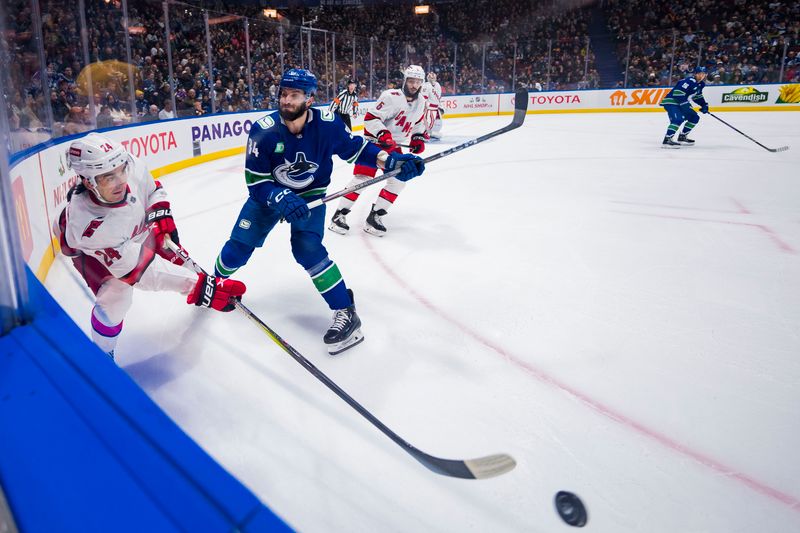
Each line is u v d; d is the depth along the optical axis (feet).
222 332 8.55
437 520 4.85
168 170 24.47
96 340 7.05
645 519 4.89
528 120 50.85
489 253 12.41
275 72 39.19
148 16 27.84
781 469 5.55
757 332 8.48
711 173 22.22
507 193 19.03
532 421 6.31
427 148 31.94
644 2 66.23
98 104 19.99
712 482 5.36
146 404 3.29
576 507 5.01
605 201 17.58
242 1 62.95
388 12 73.41
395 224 14.98
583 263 11.71
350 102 36.76
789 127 38.55
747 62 52.31
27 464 2.86
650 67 54.80
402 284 10.56
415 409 6.52
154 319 8.99
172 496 2.62
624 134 37.37
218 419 6.29
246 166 7.66
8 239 4.17
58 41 17.11
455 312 9.29
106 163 5.66
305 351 7.96
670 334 8.45
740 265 11.48
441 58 57.67
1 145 4.02
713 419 6.35
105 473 2.78
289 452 5.73
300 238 7.77
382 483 5.30
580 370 7.43
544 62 57.57
